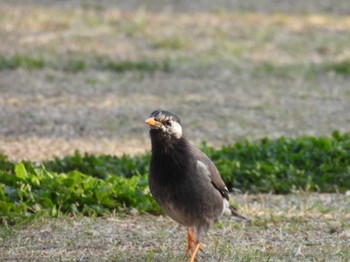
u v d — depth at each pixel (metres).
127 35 24.59
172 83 20.64
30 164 12.83
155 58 22.53
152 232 10.48
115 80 20.77
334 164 13.08
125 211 11.14
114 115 17.67
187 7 27.89
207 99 19.16
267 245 10.05
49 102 18.59
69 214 11.00
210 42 24.11
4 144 15.33
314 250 9.84
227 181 12.67
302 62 22.59
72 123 16.97
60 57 22.36
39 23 25.30
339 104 19.05
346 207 11.68
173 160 9.12
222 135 16.27
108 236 10.27
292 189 12.50
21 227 10.48
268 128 16.89
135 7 27.70
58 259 9.44
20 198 11.06
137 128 16.72
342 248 9.89
